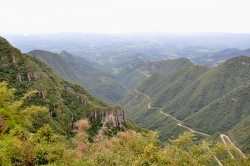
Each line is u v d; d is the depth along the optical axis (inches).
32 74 3686.0
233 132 5452.8
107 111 3651.6
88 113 3730.3
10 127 1106.7
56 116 3184.1
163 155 717.3
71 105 3937.0
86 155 904.9
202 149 729.0
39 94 3353.8
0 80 3435.0
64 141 1059.9
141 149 807.1
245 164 745.0
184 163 690.2
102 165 801.6
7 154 828.0
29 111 1304.1
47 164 826.2
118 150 856.3
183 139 741.3
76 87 5206.7
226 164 745.0
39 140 990.4
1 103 1225.4
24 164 830.5
